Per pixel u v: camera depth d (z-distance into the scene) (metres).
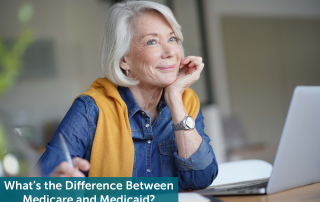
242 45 6.09
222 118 4.62
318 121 0.81
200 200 0.64
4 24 5.25
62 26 5.72
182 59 1.24
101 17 6.07
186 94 1.28
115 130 1.11
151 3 1.16
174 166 1.15
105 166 1.07
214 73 5.82
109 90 1.17
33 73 5.40
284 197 0.74
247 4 6.17
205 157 1.06
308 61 6.60
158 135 1.18
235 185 0.94
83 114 1.11
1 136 0.37
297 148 0.78
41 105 5.40
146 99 1.21
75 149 1.07
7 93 5.09
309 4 6.66
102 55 1.20
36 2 5.51
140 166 1.14
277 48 6.35
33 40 5.43
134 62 1.17
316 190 0.80
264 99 6.16
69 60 5.76
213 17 5.87
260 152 4.22
